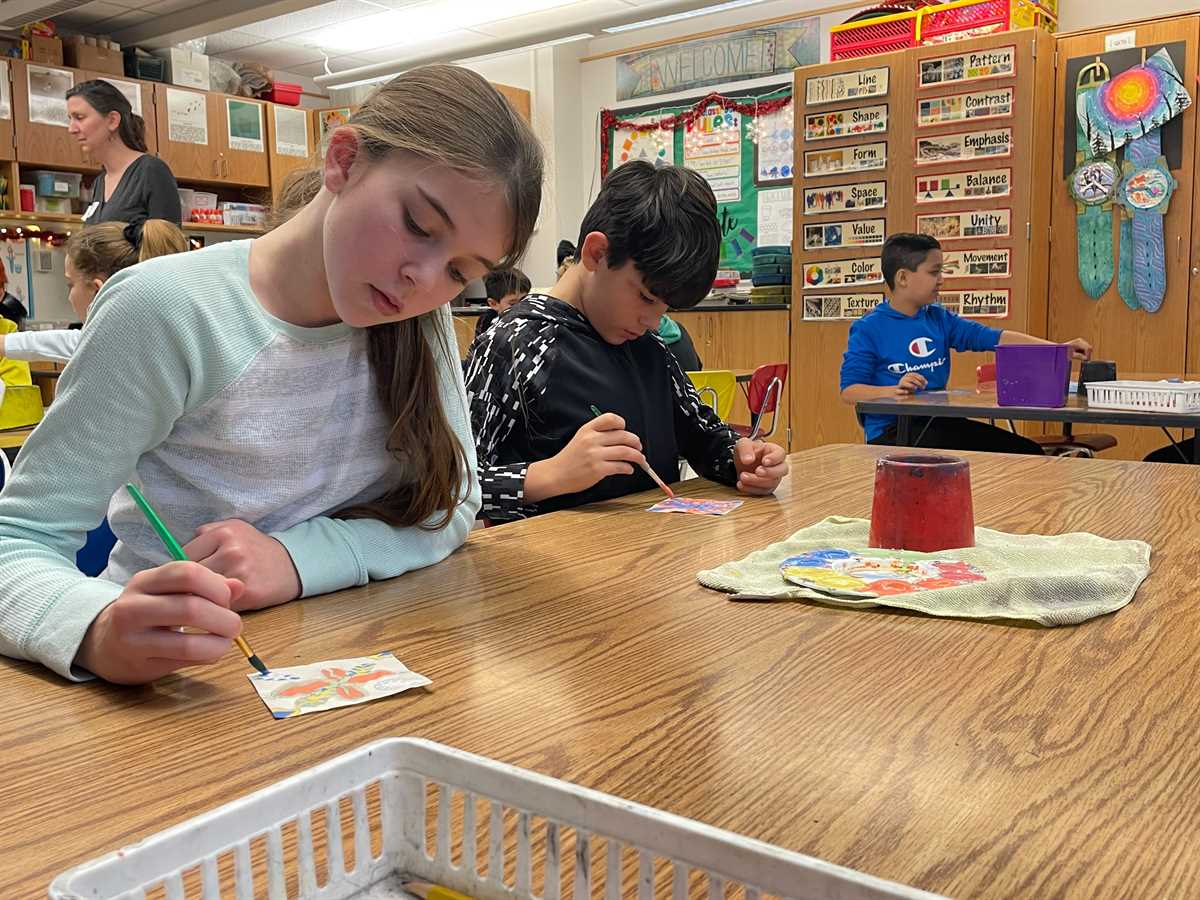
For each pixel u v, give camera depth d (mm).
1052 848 436
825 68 4887
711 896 317
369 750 391
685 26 6500
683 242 1456
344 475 1019
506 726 580
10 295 4164
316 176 1026
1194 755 534
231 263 941
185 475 942
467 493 1052
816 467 1586
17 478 825
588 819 343
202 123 6410
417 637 754
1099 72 4473
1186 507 1233
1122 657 695
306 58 7547
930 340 3732
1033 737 560
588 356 1580
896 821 462
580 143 7043
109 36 6379
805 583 858
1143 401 2582
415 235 789
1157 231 4418
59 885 297
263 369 934
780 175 6262
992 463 1612
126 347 846
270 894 361
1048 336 4734
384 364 999
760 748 547
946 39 4645
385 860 398
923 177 4680
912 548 999
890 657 700
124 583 948
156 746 555
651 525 1166
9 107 5492
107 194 4090
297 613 819
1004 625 772
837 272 4969
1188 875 413
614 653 712
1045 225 4637
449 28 6832
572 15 6551
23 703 621
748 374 4816
